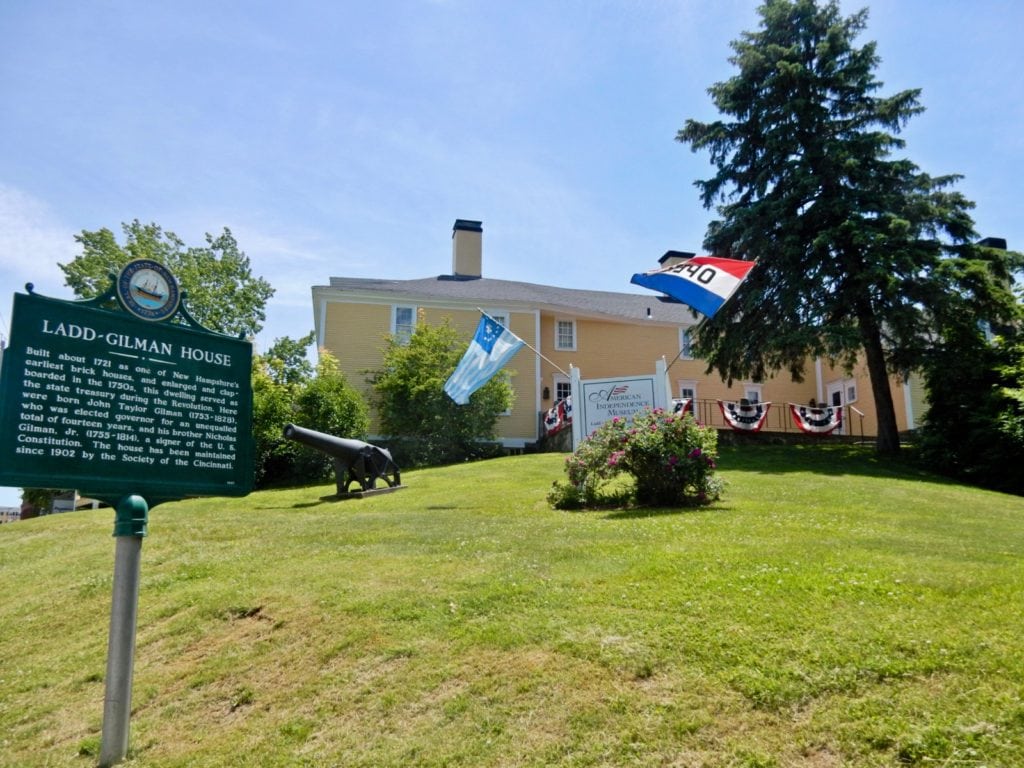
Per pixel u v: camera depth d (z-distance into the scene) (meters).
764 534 8.27
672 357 32.81
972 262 19.81
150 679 5.67
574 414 14.12
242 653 5.84
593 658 4.92
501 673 4.91
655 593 5.94
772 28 23.09
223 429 5.41
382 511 12.40
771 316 21.62
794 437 23.95
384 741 4.38
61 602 7.85
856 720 3.97
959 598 5.34
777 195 22.19
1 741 5.07
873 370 21.42
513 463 19.58
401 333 27.44
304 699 5.01
